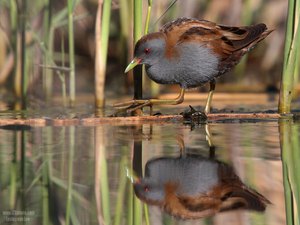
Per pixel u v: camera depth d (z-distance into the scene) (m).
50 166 7.56
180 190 6.59
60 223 5.93
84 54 15.65
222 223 5.64
